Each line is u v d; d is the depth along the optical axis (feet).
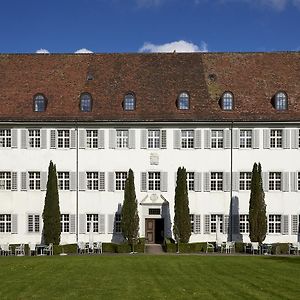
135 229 164.76
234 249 163.63
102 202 176.55
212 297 83.92
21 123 175.22
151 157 176.14
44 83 184.85
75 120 174.70
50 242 166.91
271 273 109.29
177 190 166.81
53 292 88.53
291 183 175.22
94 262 129.08
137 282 97.96
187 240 165.99
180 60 190.80
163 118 174.40
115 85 183.52
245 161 175.73
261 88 182.29
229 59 191.62
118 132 177.47
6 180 177.58
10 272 111.14
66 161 176.55
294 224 175.11
